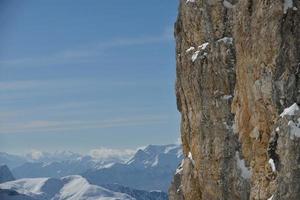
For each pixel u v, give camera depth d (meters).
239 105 46.06
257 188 41.34
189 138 56.50
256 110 42.03
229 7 50.41
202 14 52.50
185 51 55.25
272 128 40.34
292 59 39.12
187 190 54.31
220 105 49.69
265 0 40.69
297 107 37.88
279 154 38.00
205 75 51.38
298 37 39.06
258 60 41.34
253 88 42.00
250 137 44.44
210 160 50.16
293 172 36.81
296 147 36.91
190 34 54.59
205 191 51.03
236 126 46.62
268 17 40.41
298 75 38.84
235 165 47.41
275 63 39.88
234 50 49.09
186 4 54.44
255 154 42.22
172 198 60.50
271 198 37.84
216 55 50.31
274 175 38.50
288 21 39.44
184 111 57.22
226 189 48.28
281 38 39.59
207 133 50.88
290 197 36.72
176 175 60.06
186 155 58.62
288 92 39.09
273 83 39.91
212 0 51.53
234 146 48.09
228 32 50.50
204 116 51.44
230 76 49.25
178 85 60.25
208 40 52.12
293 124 37.38
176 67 59.66
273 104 39.97
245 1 42.97
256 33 41.53
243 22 43.22
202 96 51.72
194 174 53.16
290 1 39.53
